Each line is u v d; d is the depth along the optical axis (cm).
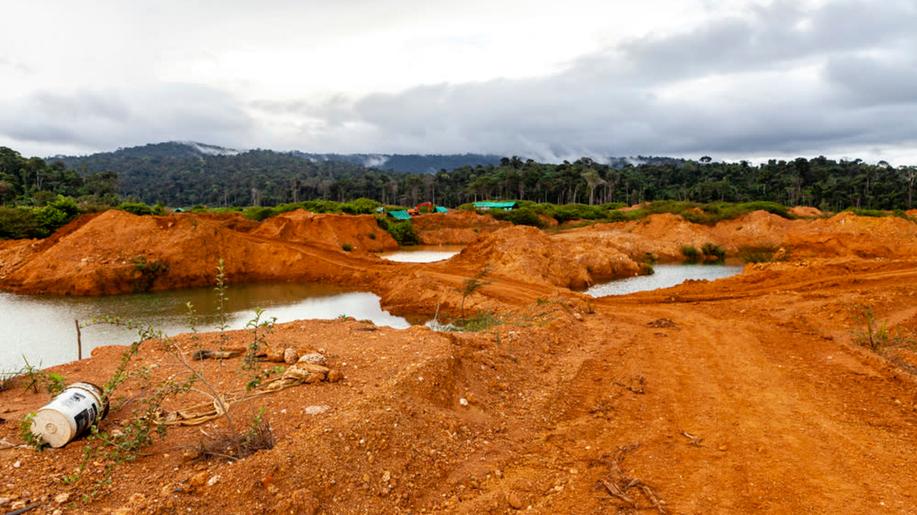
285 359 877
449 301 2422
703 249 4919
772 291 2150
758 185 11056
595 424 787
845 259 2664
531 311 1711
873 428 768
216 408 678
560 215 8050
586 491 587
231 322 2195
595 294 2898
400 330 1148
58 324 2167
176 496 479
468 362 932
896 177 10400
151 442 586
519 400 865
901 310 1565
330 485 523
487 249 3534
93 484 498
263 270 3534
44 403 710
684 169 13200
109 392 640
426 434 658
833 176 11406
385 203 13562
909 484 600
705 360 1155
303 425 637
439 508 539
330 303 2673
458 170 15788
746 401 890
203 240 3444
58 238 3609
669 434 753
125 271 3062
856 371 1039
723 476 625
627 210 8275
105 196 8962
